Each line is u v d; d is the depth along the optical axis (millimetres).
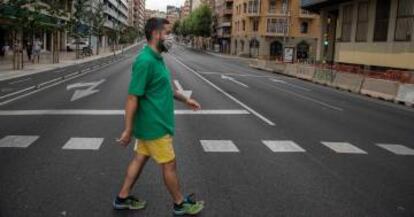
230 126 11609
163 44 4969
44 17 36906
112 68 36875
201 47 158000
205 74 33531
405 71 29078
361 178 7266
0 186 6301
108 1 119062
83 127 10914
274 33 86750
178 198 5301
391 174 7613
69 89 19781
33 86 21047
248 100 17656
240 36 97812
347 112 16078
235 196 6117
